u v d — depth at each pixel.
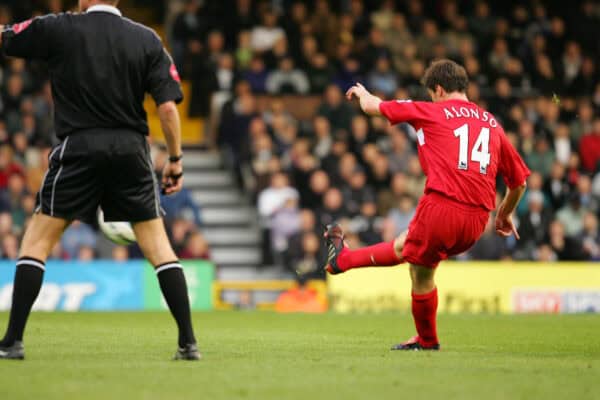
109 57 22.00
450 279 56.03
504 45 79.69
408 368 21.69
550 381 19.83
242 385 18.70
